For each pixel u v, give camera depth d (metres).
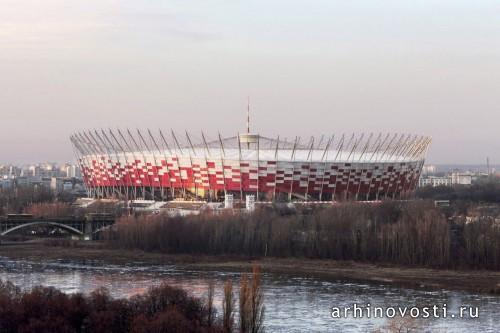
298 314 157.00
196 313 128.62
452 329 145.88
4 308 122.62
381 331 142.25
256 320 123.62
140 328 116.00
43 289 145.88
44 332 118.00
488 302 175.25
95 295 137.12
